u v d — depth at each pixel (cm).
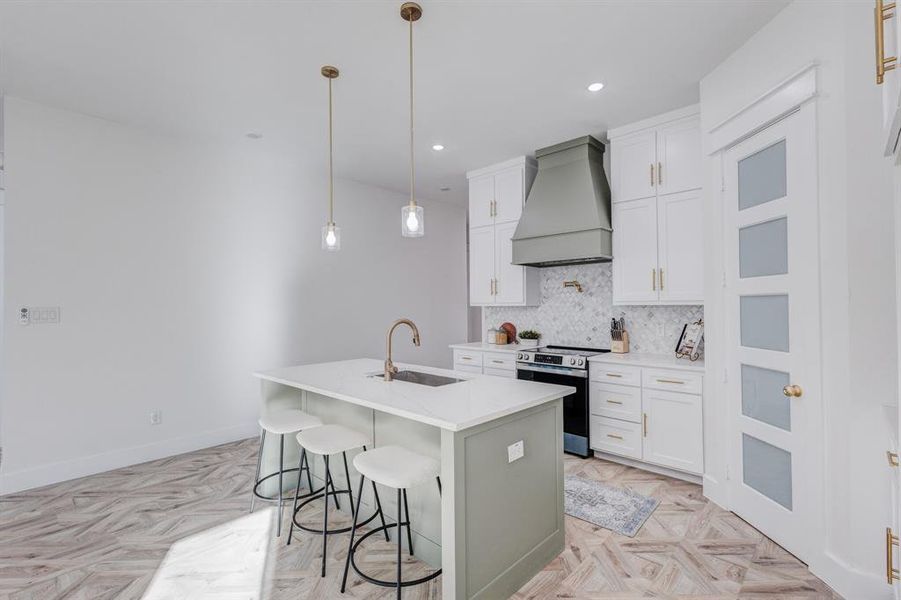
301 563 221
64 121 330
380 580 207
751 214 246
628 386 339
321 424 262
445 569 175
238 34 239
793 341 216
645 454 329
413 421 233
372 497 257
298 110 333
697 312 358
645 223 354
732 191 263
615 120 355
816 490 204
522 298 442
